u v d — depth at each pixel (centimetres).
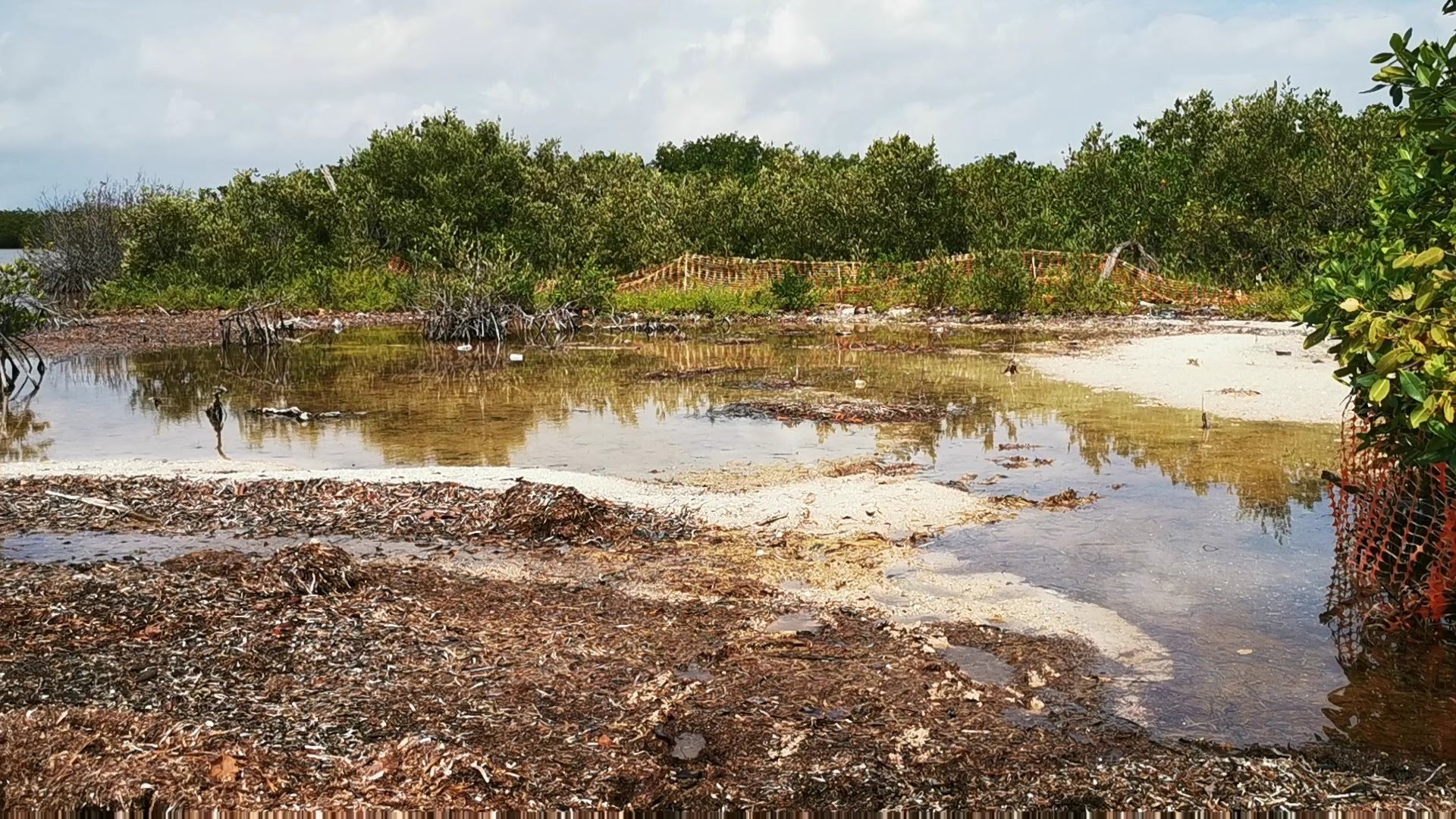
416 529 820
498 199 3747
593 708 494
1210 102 3647
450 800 409
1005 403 1383
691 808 412
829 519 839
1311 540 767
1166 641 589
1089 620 620
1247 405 1302
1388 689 528
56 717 455
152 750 432
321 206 3719
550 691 510
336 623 586
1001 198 3350
